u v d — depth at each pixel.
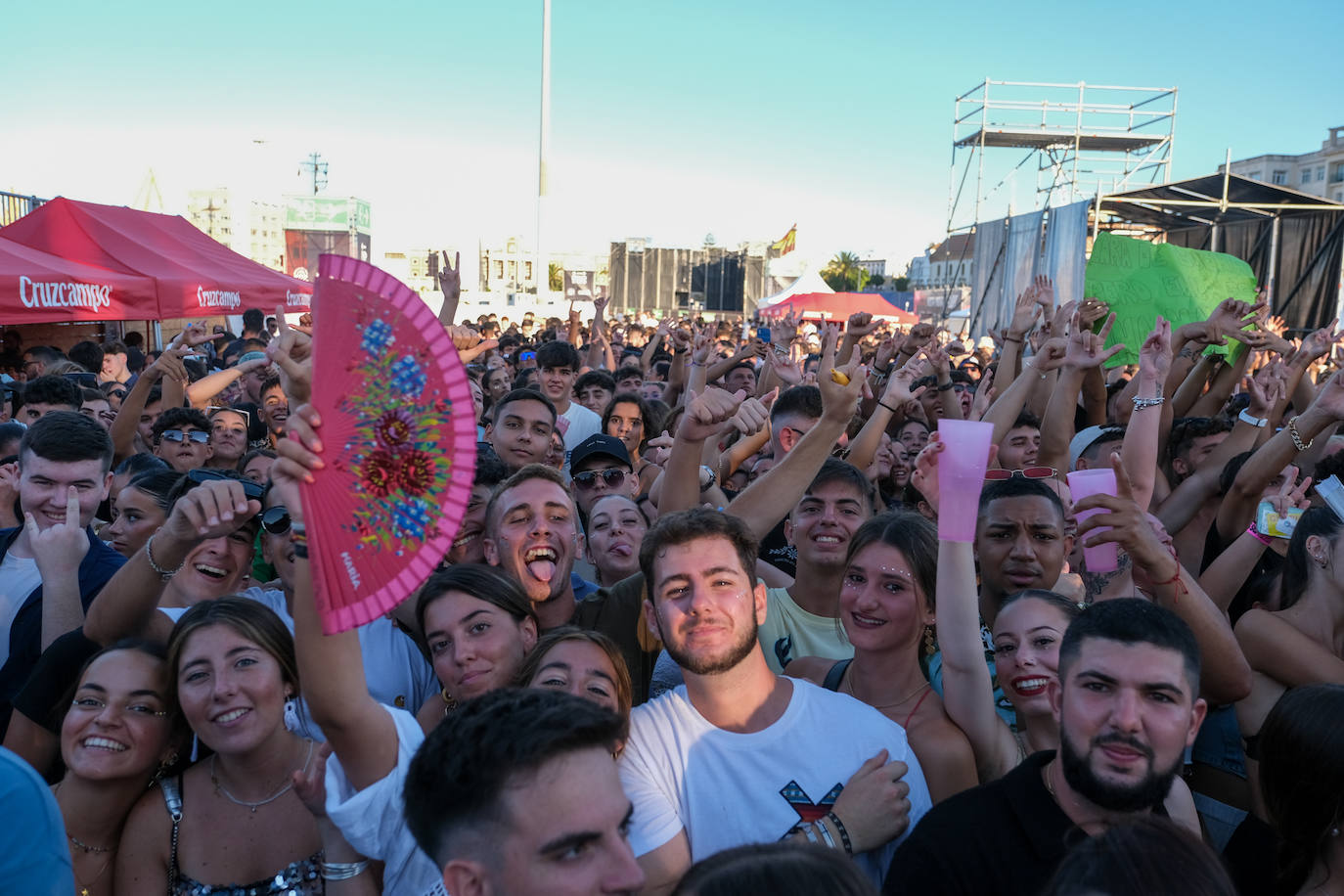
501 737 1.55
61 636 2.90
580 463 4.88
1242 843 2.52
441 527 1.71
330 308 1.69
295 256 39.94
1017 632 2.75
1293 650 3.00
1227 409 7.03
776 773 2.32
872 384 6.95
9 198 14.55
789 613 3.53
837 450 5.36
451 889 1.57
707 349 6.04
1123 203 18.17
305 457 1.64
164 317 10.52
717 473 4.72
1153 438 3.63
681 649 2.35
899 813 2.24
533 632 2.90
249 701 2.36
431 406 1.71
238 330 20.97
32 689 2.75
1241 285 8.49
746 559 2.43
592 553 4.02
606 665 2.54
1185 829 1.60
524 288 52.66
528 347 12.73
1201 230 18.73
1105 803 2.01
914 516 2.78
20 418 6.24
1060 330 6.15
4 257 8.38
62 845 1.45
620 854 1.56
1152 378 3.63
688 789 2.34
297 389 1.82
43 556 3.11
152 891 2.41
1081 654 2.09
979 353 13.65
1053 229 18.67
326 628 1.65
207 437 5.70
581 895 1.51
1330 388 4.00
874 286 87.94
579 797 1.53
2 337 12.00
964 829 2.13
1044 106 21.48
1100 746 2.02
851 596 2.73
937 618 2.49
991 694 2.52
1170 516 4.80
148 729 2.43
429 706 2.90
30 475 3.53
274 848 2.41
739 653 2.35
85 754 2.38
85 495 3.59
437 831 1.59
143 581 2.63
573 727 1.56
